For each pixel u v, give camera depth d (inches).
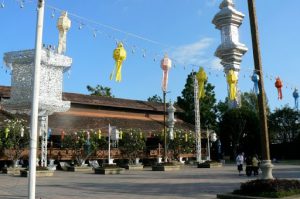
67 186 925.2
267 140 665.6
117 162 2096.5
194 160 2377.0
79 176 1296.8
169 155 2191.2
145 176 1274.6
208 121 3088.1
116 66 563.2
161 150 2175.2
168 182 1013.8
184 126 2603.3
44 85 1128.8
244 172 1397.6
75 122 2049.7
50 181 1082.1
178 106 2982.3
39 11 539.8
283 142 3004.4
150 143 2300.7
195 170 1595.7
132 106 2415.1
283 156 2874.0
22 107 1114.1
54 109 1169.4
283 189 616.7
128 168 1790.1
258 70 673.6
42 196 716.0
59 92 1167.6
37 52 535.2
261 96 670.5
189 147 2181.3
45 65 1125.7
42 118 1330.0
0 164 1728.6
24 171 1295.5
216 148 2741.1
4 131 1572.3
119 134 1910.7
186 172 1467.8
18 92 1107.9
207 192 763.4
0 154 1593.3
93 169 1641.2
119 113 2370.8
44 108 1141.1
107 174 1411.2
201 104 3053.6
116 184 970.1
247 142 2711.6
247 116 2645.2
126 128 2154.3
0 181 1085.1
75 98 2182.6
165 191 790.5
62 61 1157.7
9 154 1592.0
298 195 613.6
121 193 761.6
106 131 2016.5
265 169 660.1
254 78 667.4
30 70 1095.6
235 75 751.7
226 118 2691.9
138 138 1988.2
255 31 687.7
